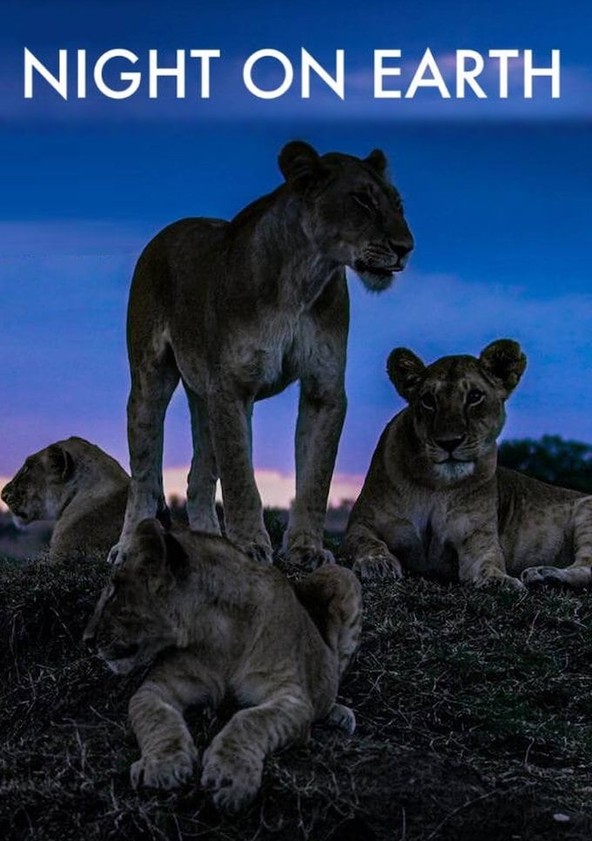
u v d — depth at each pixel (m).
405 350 11.57
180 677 7.36
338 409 11.02
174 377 11.71
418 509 11.61
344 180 10.48
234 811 6.76
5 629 9.70
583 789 7.84
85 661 8.96
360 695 8.75
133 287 11.87
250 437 10.84
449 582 11.71
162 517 7.46
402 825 7.12
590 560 11.83
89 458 13.59
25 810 7.19
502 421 11.42
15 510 13.51
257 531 10.66
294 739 7.17
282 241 10.58
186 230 11.59
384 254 10.36
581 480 16.05
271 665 7.37
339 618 8.27
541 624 10.16
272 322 10.63
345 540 11.88
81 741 7.73
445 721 8.65
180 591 7.29
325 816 7.05
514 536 12.20
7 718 8.81
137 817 6.98
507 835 7.15
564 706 9.15
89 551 12.19
